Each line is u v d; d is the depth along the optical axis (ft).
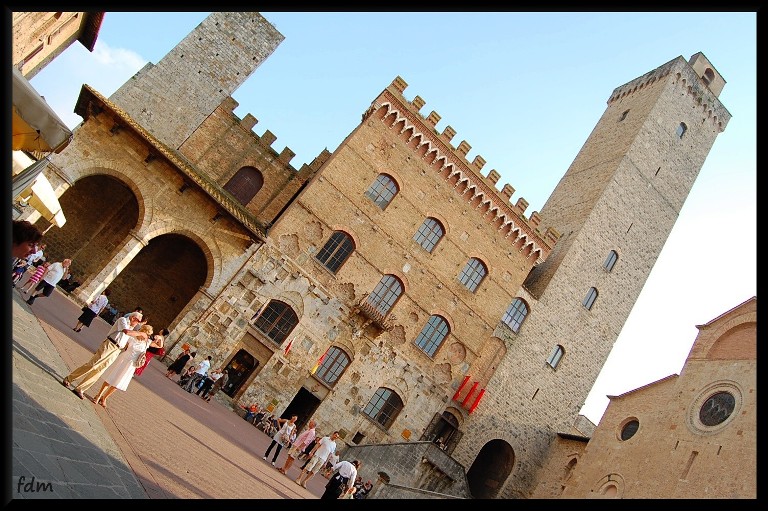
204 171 151.43
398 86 145.18
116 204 136.67
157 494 36.40
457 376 146.41
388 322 138.72
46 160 55.98
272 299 130.82
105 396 51.42
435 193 146.72
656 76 208.74
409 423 140.36
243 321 127.34
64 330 80.33
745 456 96.84
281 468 92.48
